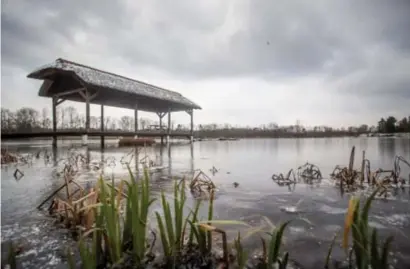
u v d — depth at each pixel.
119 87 17.73
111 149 16.09
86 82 15.03
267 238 2.44
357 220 1.65
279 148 18.59
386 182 5.01
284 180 5.68
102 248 2.11
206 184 4.71
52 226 2.77
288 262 1.97
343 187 4.96
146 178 2.14
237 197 4.14
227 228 2.73
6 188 4.75
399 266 1.88
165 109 28.58
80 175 6.10
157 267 1.91
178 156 11.99
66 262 2.00
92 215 2.49
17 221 2.91
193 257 2.03
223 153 13.98
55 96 18.20
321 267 1.90
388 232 2.57
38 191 4.49
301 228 2.72
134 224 1.92
